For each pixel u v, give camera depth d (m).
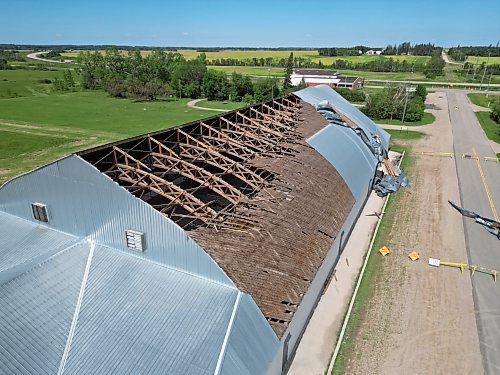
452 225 34.25
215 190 23.31
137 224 18.47
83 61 164.62
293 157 31.42
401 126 75.06
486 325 22.38
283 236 21.66
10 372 14.65
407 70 197.88
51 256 19.30
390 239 31.70
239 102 116.44
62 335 16.08
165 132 27.08
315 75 139.25
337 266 27.81
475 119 82.44
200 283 17.45
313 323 22.28
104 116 89.44
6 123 79.56
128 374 14.42
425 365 19.61
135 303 16.97
